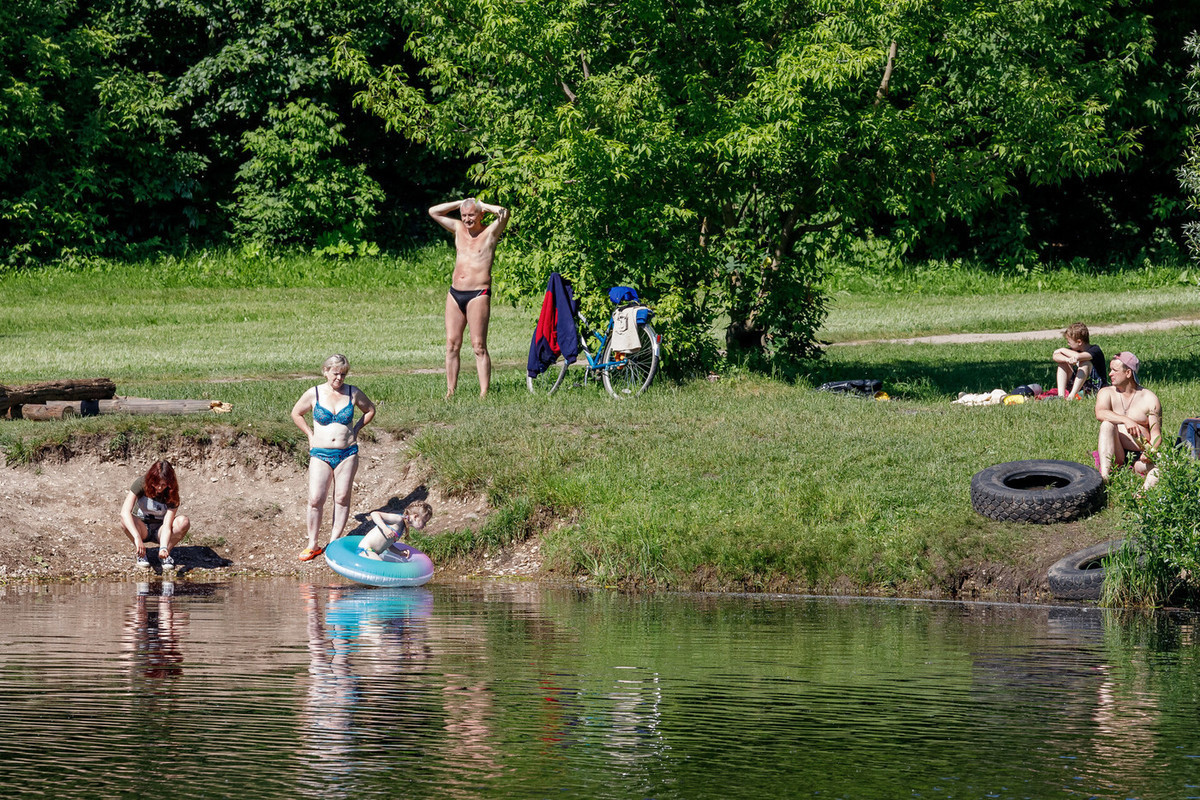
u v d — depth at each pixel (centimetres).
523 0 4456
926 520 2969
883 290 9900
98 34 10125
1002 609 2553
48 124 9938
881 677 1823
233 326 8012
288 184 10669
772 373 4650
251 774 1327
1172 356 5794
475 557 3225
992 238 10581
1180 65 9844
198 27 10606
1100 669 1892
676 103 4662
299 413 3228
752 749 1438
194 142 10950
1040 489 2914
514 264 4575
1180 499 2647
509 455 3491
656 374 4453
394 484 3491
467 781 1309
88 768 1348
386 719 1563
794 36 4466
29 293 9138
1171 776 1334
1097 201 10750
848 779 1325
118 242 10581
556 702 1653
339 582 3003
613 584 2973
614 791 1278
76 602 2611
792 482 3244
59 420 3691
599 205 4403
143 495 3191
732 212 4838
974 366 5844
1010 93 4744
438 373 5762
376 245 10625
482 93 4822
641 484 3319
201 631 2202
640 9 4525
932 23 4609
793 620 2377
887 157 4584
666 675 1830
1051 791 1284
